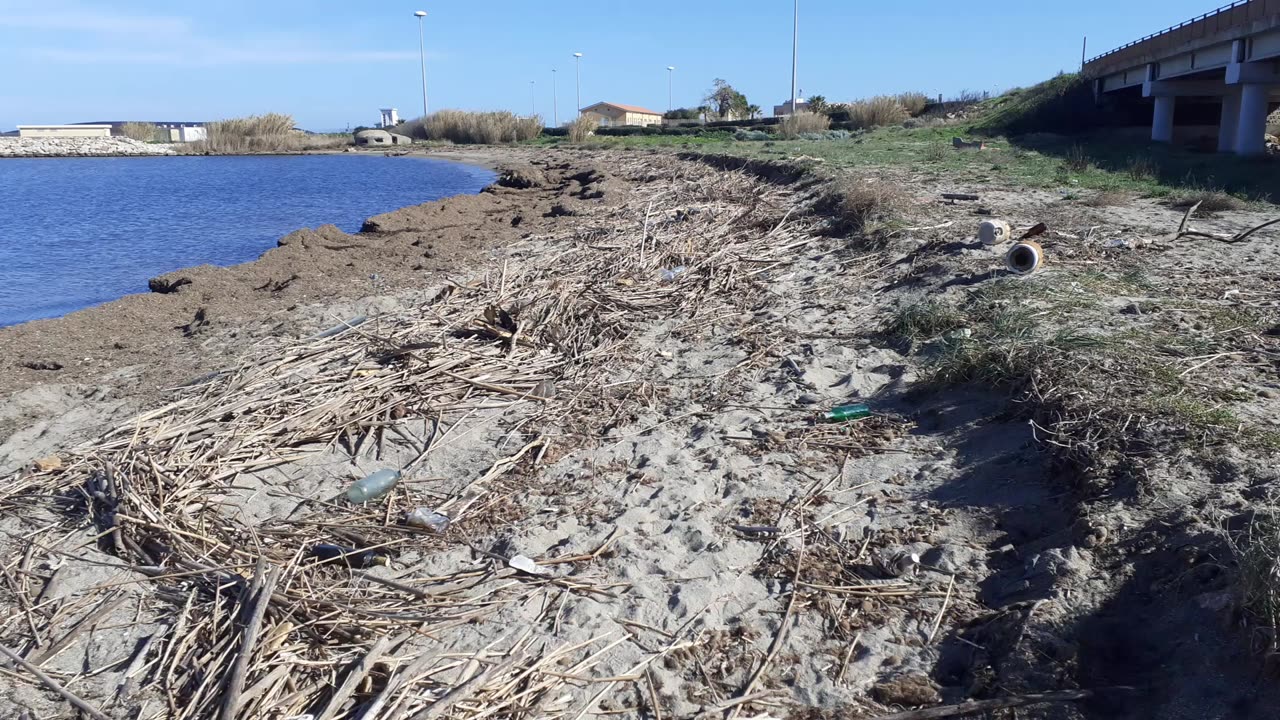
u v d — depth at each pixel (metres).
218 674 4.73
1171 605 4.43
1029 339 7.71
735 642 4.96
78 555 6.00
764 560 5.73
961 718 4.20
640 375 9.21
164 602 5.43
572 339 10.16
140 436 7.88
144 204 30.72
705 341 10.06
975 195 16.09
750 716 4.41
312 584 5.61
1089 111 45.41
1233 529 4.63
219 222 25.52
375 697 4.50
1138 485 5.34
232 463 7.39
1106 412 6.17
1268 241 11.53
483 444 7.84
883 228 13.23
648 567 5.73
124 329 12.23
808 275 12.10
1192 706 3.88
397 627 5.12
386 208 28.95
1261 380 6.62
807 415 7.80
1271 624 3.89
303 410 8.32
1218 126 43.88
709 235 15.56
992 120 46.62
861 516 6.11
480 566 5.88
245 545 6.07
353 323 11.23
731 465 7.04
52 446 8.17
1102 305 8.73
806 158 24.91
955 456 6.65
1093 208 14.71
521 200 26.39
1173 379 6.63
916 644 4.81
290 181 41.12
